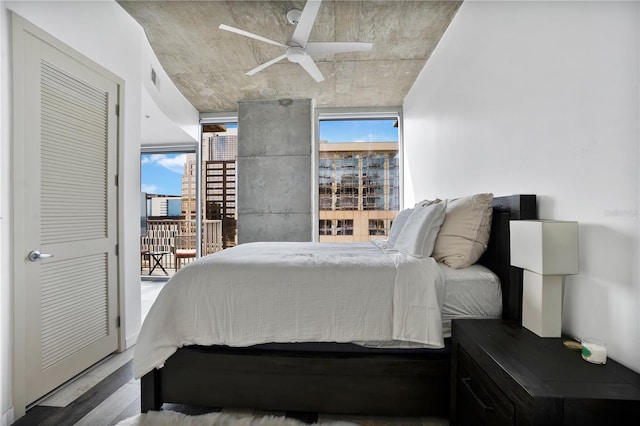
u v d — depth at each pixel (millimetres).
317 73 3051
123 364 2188
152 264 5703
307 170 4516
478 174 2184
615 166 1106
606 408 860
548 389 888
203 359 1578
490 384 1103
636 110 1032
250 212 4590
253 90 4246
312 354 1565
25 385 1651
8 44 1587
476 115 2209
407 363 1520
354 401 1539
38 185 1748
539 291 1258
